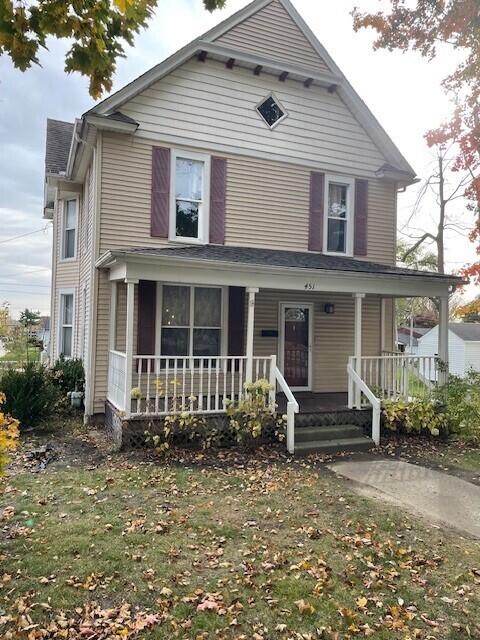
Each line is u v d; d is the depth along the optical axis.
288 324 10.91
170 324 9.40
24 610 3.14
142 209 9.23
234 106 10.08
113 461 6.77
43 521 4.60
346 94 11.08
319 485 6.00
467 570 3.86
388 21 7.54
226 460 7.07
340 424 8.70
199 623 3.08
